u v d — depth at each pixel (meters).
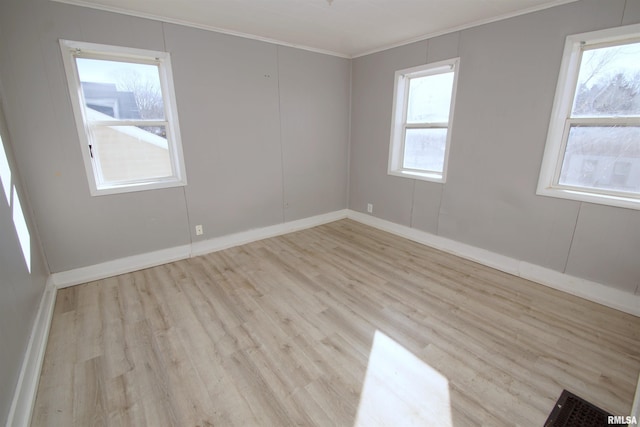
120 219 2.96
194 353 1.95
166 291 2.69
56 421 1.50
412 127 3.83
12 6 2.24
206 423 1.49
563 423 1.48
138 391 1.67
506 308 2.43
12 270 1.81
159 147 3.12
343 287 2.77
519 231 2.94
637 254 2.30
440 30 3.19
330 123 4.38
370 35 3.37
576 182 2.61
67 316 2.32
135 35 2.73
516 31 2.67
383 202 4.31
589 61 2.40
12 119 2.34
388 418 1.51
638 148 2.27
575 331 2.14
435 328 2.19
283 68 3.73
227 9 2.64
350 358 1.91
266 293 2.66
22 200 2.31
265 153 3.82
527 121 2.73
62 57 2.46
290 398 1.62
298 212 4.36
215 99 3.29
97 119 2.76
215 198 3.52
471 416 1.52
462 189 3.33
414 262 3.29
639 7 2.08
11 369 1.51
